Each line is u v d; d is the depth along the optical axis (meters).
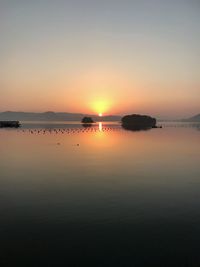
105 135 89.94
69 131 115.38
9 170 28.95
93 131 118.00
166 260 11.47
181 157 38.31
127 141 65.56
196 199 18.83
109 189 21.34
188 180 24.31
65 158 37.38
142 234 13.59
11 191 20.89
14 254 11.95
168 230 14.02
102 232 13.84
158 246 12.51
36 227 14.41
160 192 20.55
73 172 27.81
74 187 22.00
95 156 39.34
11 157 38.31
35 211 16.59
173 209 16.88
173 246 12.49
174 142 62.56
